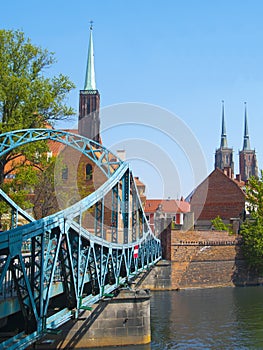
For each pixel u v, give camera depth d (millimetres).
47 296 13523
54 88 31438
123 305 25812
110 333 25375
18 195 28938
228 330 30688
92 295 19844
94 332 25203
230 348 26203
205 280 58938
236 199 76688
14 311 12586
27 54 30594
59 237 14344
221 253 60875
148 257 37156
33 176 29328
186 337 28562
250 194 74562
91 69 83938
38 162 30969
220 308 39531
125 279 25688
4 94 28547
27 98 29125
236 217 75938
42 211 37688
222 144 195125
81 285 17281
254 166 194875
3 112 29938
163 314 36438
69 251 15398
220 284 60031
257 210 66625
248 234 62469
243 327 31562
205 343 27203
